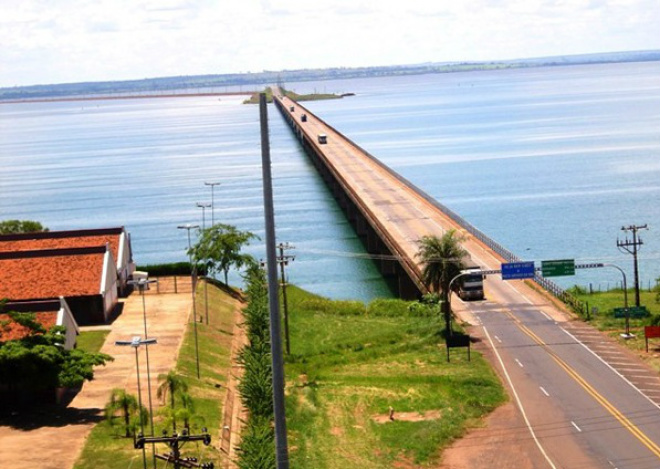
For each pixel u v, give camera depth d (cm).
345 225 18138
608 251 15062
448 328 9375
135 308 10375
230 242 12312
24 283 9838
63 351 7038
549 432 6594
